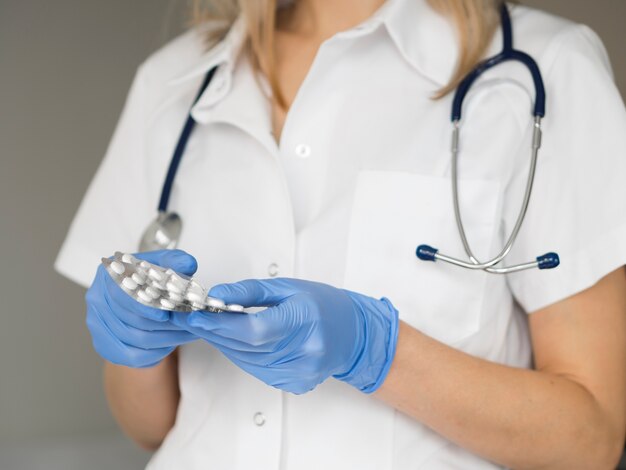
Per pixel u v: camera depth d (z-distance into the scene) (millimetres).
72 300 3504
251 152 1243
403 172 1174
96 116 3549
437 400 1062
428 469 1118
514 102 1181
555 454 1083
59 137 3502
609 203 1126
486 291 1149
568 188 1146
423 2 1279
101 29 3562
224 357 1199
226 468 1159
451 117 1175
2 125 3447
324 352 969
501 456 1091
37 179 3473
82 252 1445
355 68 1246
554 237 1141
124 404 1365
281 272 1165
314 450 1115
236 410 1169
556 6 2826
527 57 1189
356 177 1186
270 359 967
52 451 3352
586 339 1126
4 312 3439
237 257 1206
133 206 1428
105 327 1074
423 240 1146
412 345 1067
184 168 1308
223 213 1233
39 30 3492
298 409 1129
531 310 1164
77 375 3512
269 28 1304
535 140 1137
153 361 1096
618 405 1121
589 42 1233
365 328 1037
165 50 1494
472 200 1151
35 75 3480
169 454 1241
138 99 1468
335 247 1164
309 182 1211
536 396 1076
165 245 1245
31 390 3465
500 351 1187
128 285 835
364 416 1115
